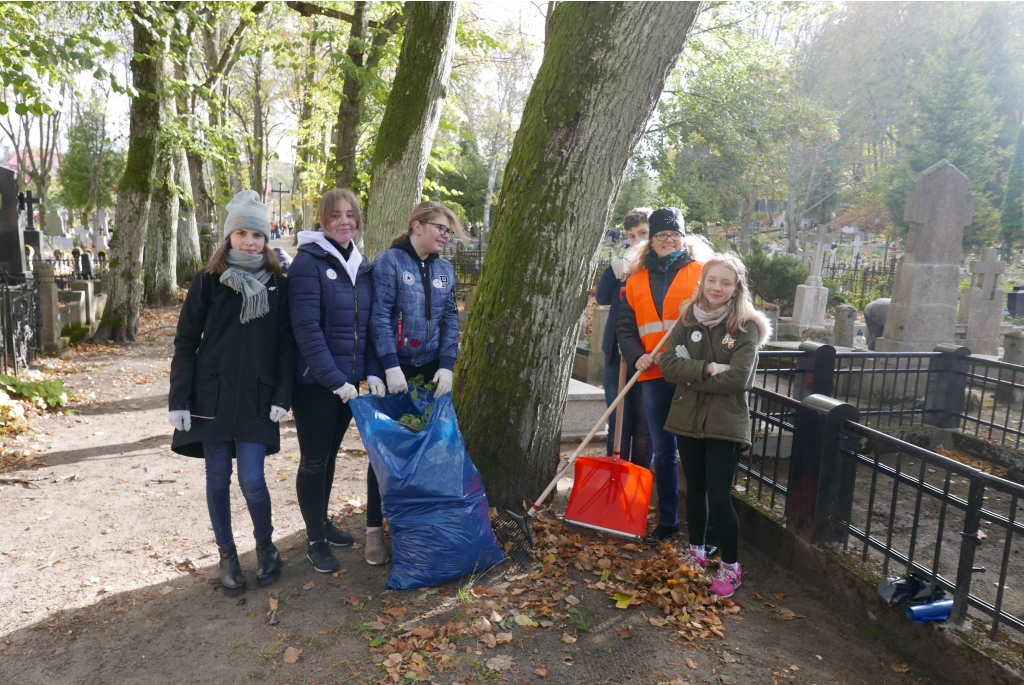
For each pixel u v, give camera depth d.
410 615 2.87
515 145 3.64
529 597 3.03
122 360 9.41
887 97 31.94
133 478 4.71
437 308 3.28
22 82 5.97
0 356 7.18
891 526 3.01
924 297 7.29
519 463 3.74
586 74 3.29
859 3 31.64
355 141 11.59
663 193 21.45
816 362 5.12
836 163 33.25
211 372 2.93
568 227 3.48
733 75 17.81
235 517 4.04
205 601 3.02
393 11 11.91
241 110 28.95
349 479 4.81
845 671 2.59
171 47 11.35
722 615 2.99
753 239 20.66
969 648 2.48
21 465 4.92
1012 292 14.71
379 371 3.20
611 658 2.62
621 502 3.58
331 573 3.24
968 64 24.81
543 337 3.62
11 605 3.01
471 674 2.49
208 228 20.02
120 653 2.64
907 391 6.54
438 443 3.06
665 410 3.60
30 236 16.31
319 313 3.02
